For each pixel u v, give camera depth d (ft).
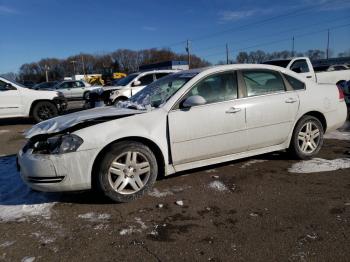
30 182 12.27
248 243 9.62
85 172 11.98
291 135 16.30
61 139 11.98
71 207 12.54
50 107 37.35
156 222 11.10
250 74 15.31
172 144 13.35
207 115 13.84
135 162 12.67
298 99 16.12
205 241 9.83
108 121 12.60
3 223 11.48
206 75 14.33
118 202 12.64
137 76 42.55
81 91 81.05
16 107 35.81
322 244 9.39
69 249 9.73
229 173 15.38
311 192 12.91
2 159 20.29
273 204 12.03
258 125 15.05
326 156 17.37
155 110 13.30
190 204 12.33
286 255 8.98
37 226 11.16
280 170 15.49
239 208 11.84
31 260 9.27
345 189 13.05
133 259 9.12
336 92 17.74
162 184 14.37
